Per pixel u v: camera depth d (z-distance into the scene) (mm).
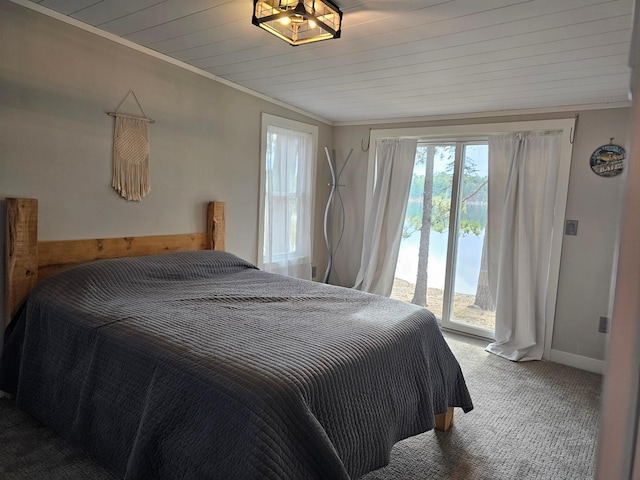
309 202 4406
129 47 2703
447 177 4102
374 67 2777
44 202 2379
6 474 1775
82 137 2520
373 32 2201
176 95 3027
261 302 2332
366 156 4523
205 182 3322
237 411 1307
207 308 2139
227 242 3564
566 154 3371
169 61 2949
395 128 4293
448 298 4129
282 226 4098
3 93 2170
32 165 2311
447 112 3885
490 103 3463
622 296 403
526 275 3504
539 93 3086
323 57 2664
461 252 4055
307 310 2213
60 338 1977
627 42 2139
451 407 2369
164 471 1434
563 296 3441
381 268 4387
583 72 2600
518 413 2588
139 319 1881
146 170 2883
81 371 1837
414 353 2020
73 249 2518
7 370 2221
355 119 4512
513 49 2314
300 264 4363
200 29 2385
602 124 3229
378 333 1895
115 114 2662
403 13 1973
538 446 2229
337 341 1747
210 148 3332
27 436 2041
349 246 4727
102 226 2668
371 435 1632
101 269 2377
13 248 2205
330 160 4508
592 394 2877
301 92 3557
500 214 3721
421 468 2000
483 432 2354
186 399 1438
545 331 3520
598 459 420
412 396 1948
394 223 4285
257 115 3719
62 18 2352
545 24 1994
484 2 1826
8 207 2180
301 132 4270
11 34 2172
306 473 1310
